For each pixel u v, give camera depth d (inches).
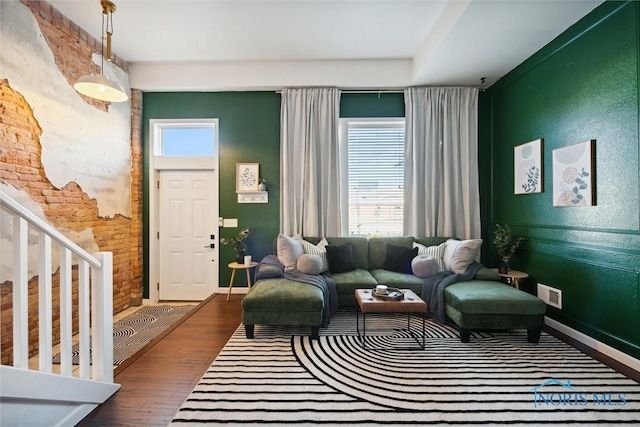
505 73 148.2
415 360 93.7
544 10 100.6
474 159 162.2
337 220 163.3
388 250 150.5
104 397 74.3
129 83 159.6
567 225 113.4
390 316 133.6
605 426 65.7
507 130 150.7
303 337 110.9
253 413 69.6
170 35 133.1
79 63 124.0
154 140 167.5
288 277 128.7
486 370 87.9
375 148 171.0
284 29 129.4
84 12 115.4
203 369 89.7
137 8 114.2
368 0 111.4
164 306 161.2
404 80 158.2
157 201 169.9
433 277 130.0
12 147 96.2
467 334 106.0
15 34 96.7
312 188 160.6
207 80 160.1
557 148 118.0
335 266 142.9
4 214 92.2
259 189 163.6
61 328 65.6
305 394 76.7
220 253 169.0
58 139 113.7
